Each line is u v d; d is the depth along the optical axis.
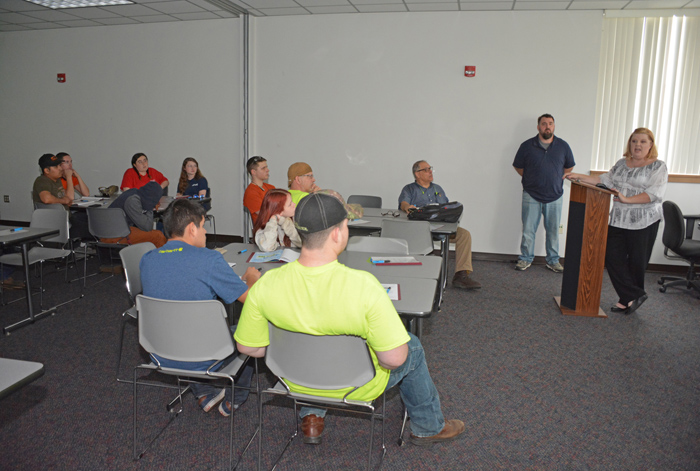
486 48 5.42
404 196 4.68
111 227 4.39
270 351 1.73
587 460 2.10
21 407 2.47
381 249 3.19
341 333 1.50
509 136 5.52
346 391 1.70
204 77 6.28
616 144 5.30
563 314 3.87
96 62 6.68
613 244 3.85
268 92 6.10
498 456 2.12
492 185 5.65
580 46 5.18
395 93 5.75
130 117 6.68
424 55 5.59
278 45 5.97
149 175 5.98
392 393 2.66
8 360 1.30
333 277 1.45
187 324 1.91
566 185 5.42
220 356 1.97
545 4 4.99
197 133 6.44
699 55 4.96
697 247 4.31
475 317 3.80
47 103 7.00
